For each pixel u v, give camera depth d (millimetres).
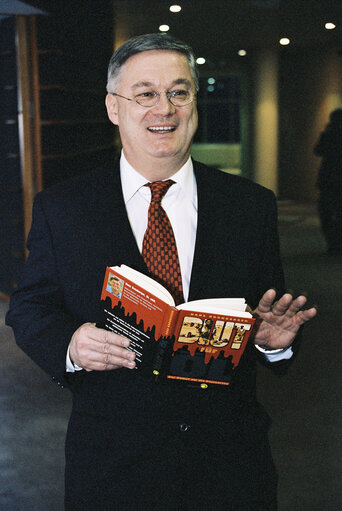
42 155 5414
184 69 1402
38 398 3717
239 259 1453
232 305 1313
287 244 8664
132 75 1394
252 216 1485
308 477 2822
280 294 1516
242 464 1429
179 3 8742
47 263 1450
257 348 1507
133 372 1397
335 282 6434
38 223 1465
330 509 2582
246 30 11469
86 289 1429
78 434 1428
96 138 7105
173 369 1294
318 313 5281
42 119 5395
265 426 1497
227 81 20734
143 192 1480
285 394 3682
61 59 5680
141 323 1270
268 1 8961
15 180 5480
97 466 1393
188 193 1495
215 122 20969
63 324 1418
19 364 4238
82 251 1428
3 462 3002
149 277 1395
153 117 1394
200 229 1450
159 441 1381
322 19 10422
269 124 14031
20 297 1471
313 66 13422
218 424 1417
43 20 5348
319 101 13383
